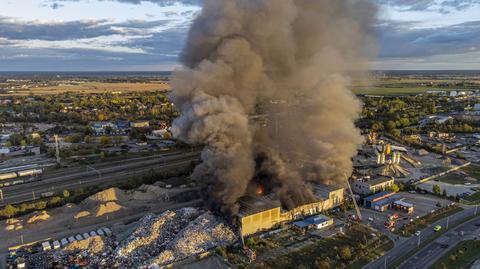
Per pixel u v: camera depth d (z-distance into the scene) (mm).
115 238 60375
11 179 95312
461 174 98812
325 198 73438
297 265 52438
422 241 59594
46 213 69250
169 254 53438
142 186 87062
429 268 51125
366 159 111875
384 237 61125
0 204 78562
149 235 58031
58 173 100625
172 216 63281
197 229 58625
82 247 57125
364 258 54125
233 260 53531
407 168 103375
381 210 72688
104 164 109625
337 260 53594
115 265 51875
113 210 71062
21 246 58188
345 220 68125
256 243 58031
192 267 51844
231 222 61625
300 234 62094
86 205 74750
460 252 55094
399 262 52906
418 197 80688
